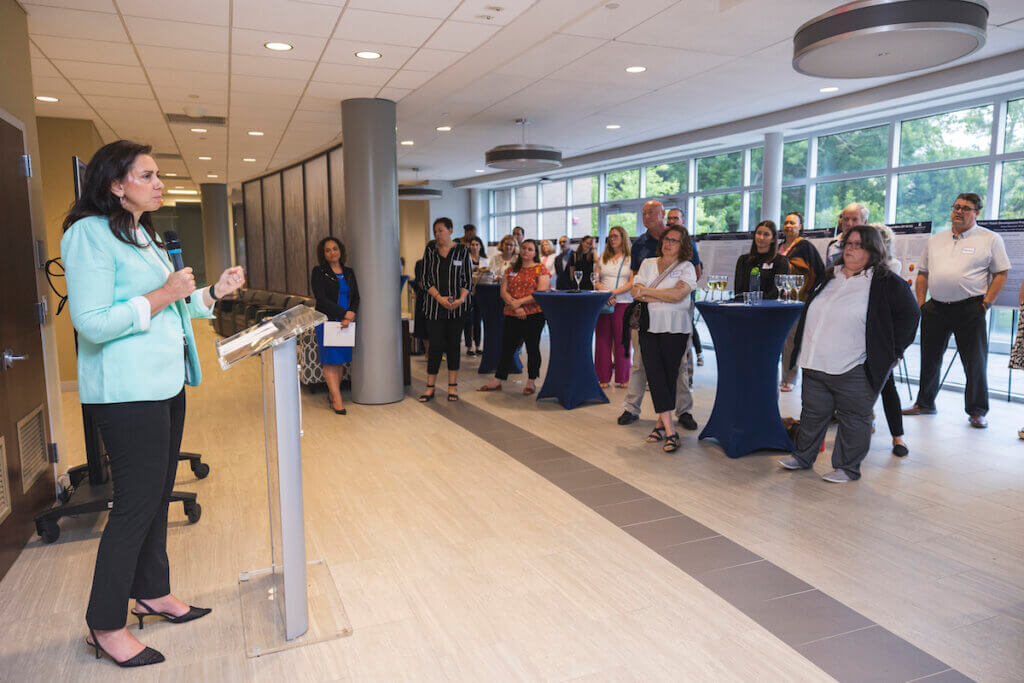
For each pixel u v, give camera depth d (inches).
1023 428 196.1
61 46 178.7
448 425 208.8
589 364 230.8
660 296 168.4
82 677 85.1
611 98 280.8
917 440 185.2
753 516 134.1
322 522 134.0
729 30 189.9
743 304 163.9
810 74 175.8
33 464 132.3
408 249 667.4
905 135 321.4
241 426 211.3
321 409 234.8
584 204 555.5
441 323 238.4
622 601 102.4
